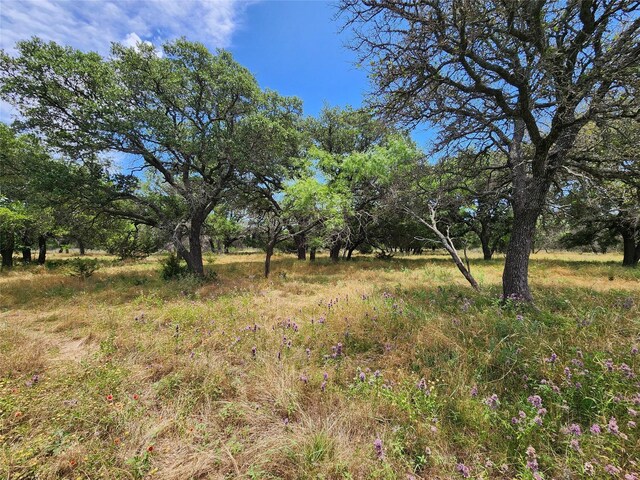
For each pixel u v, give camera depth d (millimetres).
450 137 5832
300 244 22750
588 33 4875
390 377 3389
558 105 4922
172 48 11547
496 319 4492
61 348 4758
